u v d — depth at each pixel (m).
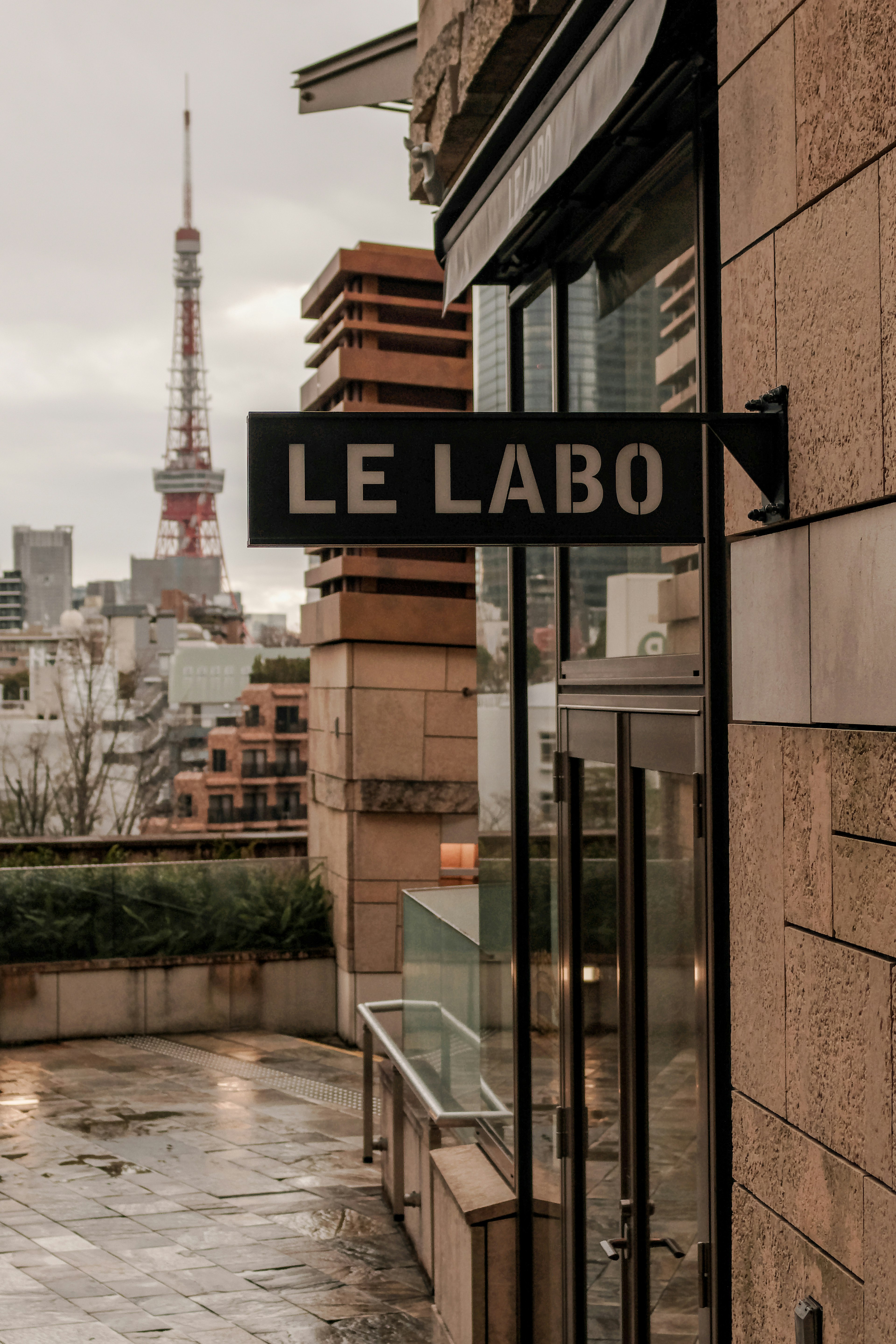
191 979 13.55
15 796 46.94
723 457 3.30
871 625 2.39
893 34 2.28
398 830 13.38
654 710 4.00
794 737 2.71
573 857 5.11
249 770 66.06
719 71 3.07
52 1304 6.37
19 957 13.12
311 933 13.83
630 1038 4.29
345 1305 6.42
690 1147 3.71
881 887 2.35
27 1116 10.16
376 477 2.85
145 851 15.33
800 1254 2.64
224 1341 5.93
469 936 6.37
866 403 2.39
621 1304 4.42
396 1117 7.73
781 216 2.73
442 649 13.38
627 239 4.55
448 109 5.89
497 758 6.18
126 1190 8.32
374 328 13.30
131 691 49.53
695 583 3.73
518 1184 5.58
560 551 5.30
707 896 3.48
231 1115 10.23
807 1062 2.63
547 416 2.90
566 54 4.14
